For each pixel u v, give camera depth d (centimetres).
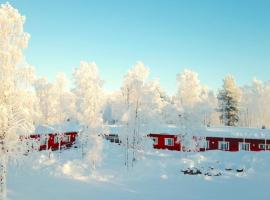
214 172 3553
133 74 4391
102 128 3769
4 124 2086
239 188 2884
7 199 2258
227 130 5644
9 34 2205
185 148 4841
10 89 2133
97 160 3662
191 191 2788
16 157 2227
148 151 5038
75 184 2931
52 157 4103
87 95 3822
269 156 4159
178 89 5378
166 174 3512
